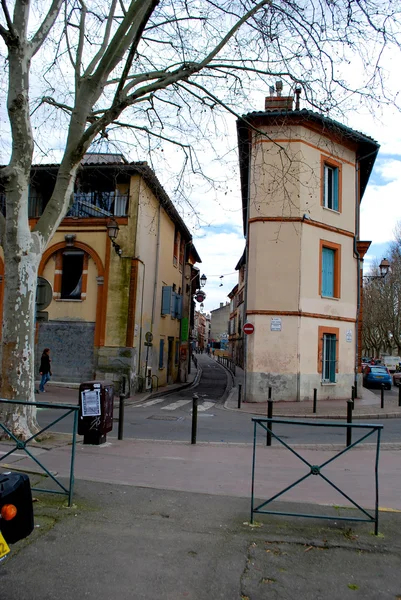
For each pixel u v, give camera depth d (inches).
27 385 303.6
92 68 345.1
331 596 128.5
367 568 144.9
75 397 637.3
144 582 131.2
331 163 741.9
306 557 150.9
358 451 336.8
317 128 713.0
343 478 251.8
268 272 696.4
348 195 770.2
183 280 1173.7
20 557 142.2
